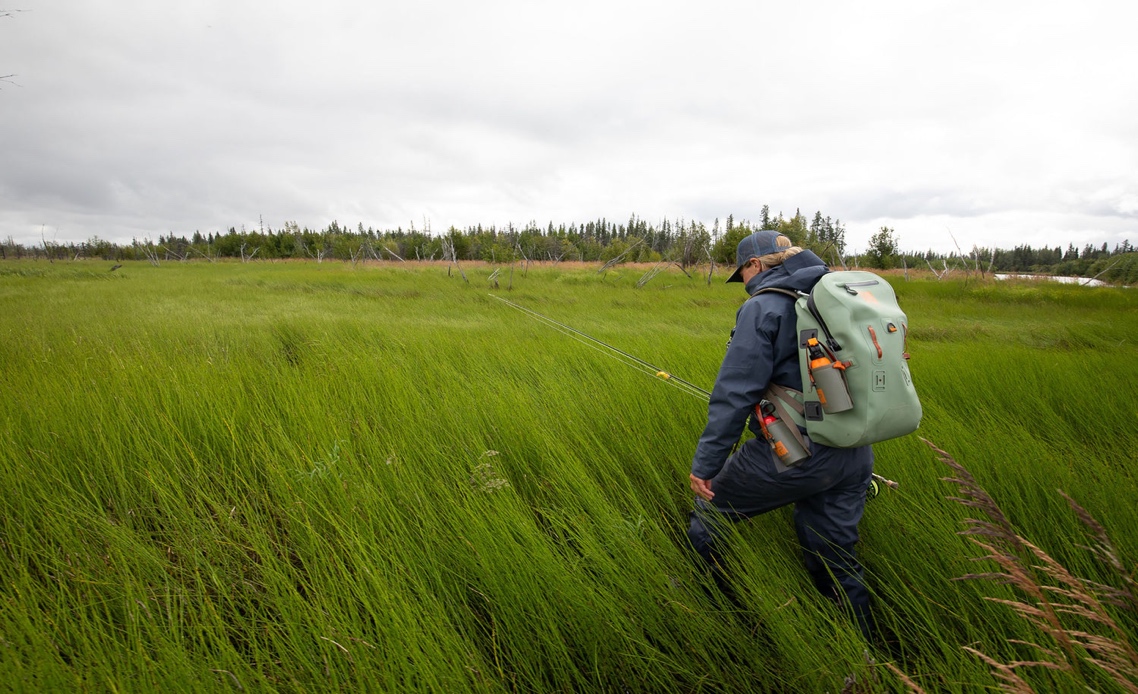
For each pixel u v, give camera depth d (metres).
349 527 2.11
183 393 3.47
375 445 2.88
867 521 2.37
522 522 2.20
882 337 1.65
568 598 1.86
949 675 1.63
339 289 17.75
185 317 8.47
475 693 1.56
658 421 3.50
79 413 3.12
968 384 4.63
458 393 3.97
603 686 1.75
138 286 17.09
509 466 3.04
